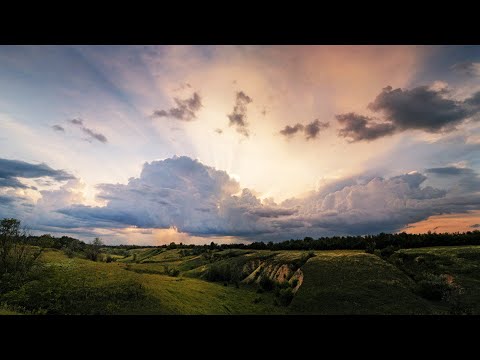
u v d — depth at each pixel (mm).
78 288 57844
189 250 179625
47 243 90375
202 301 69688
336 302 66500
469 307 57219
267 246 151250
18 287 55531
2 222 67312
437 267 74688
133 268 101188
